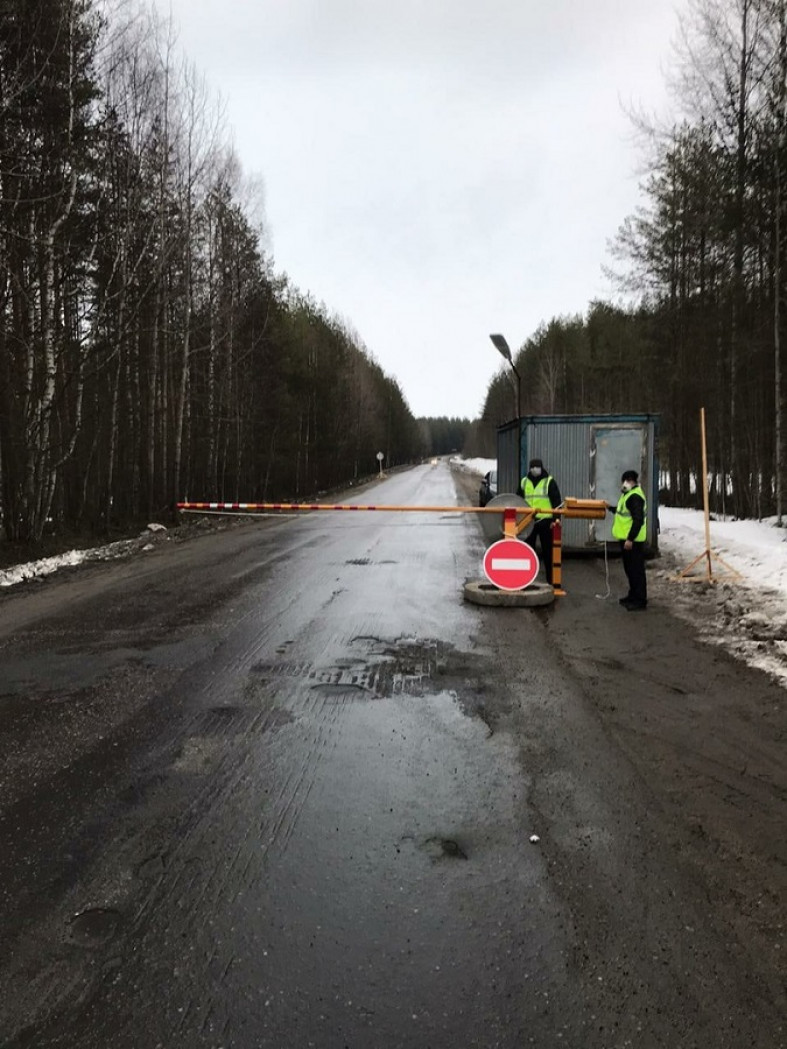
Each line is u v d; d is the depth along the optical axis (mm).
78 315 18938
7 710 5145
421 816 3564
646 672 5969
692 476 29453
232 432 31719
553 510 9016
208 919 2766
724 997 2344
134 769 4145
